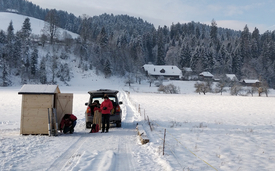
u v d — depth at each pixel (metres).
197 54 141.00
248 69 135.62
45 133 8.79
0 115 15.85
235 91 72.62
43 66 93.00
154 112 19.78
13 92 52.66
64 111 9.52
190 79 123.25
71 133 9.17
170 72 130.00
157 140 7.84
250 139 8.78
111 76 115.81
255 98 51.78
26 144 6.95
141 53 159.62
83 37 139.00
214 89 83.88
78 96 42.06
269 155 6.45
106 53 131.00
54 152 6.13
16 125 11.59
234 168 5.18
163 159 5.54
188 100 40.34
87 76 108.38
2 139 7.57
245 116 18.64
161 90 79.50
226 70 135.62
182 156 6.03
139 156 5.90
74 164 4.99
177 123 13.19
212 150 6.91
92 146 6.93
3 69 84.06
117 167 5.00
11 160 5.27
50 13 127.00
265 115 19.73
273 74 134.88
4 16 176.75
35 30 163.88
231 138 8.93
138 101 33.94
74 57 120.44
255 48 162.50
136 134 9.11
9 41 99.31
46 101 8.81
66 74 100.88
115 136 8.64
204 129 11.18
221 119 16.20
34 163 5.13
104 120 9.58
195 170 4.88
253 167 5.30
